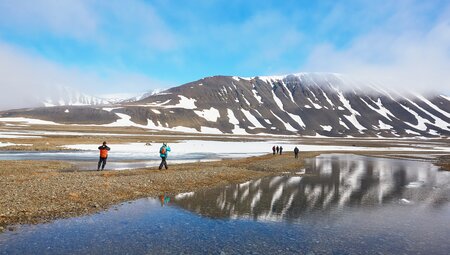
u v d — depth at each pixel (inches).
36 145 2691.9
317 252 516.7
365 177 1449.3
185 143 4052.7
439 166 2043.6
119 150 2691.9
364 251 524.7
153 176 1196.5
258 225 661.9
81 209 741.9
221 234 598.5
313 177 1427.2
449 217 749.3
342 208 824.3
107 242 538.9
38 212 692.1
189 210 776.3
